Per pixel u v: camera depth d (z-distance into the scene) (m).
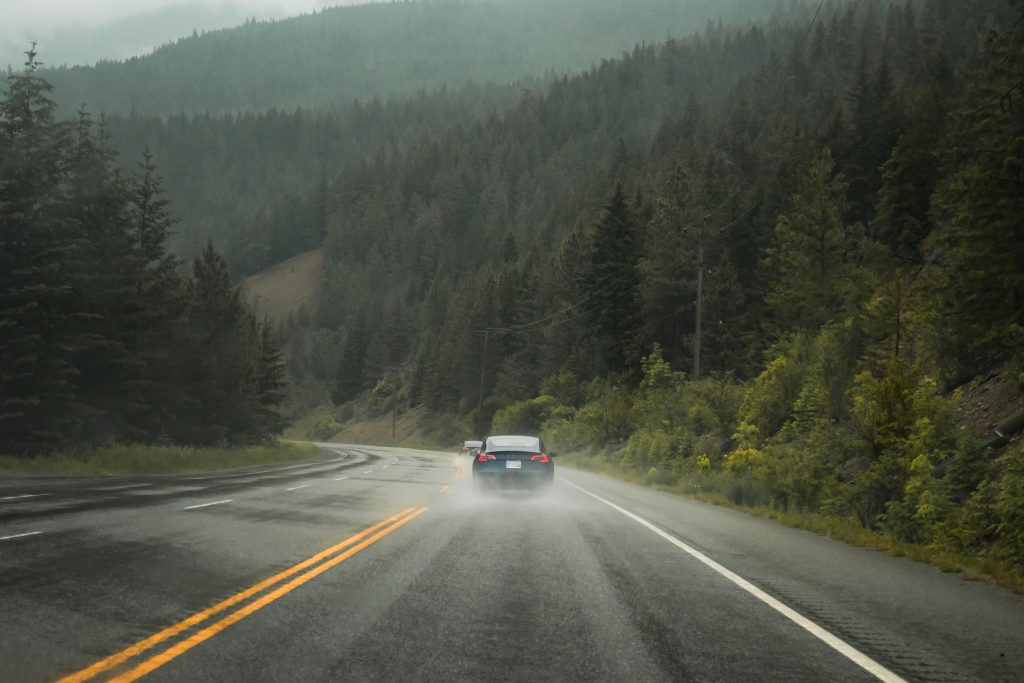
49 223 33.53
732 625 6.35
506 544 10.87
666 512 16.77
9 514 12.35
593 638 5.82
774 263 56.25
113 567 8.12
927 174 49.00
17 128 33.66
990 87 18.33
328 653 5.25
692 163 108.94
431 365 128.38
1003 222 17.28
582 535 12.17
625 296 71.81
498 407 95.00
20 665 4.77
